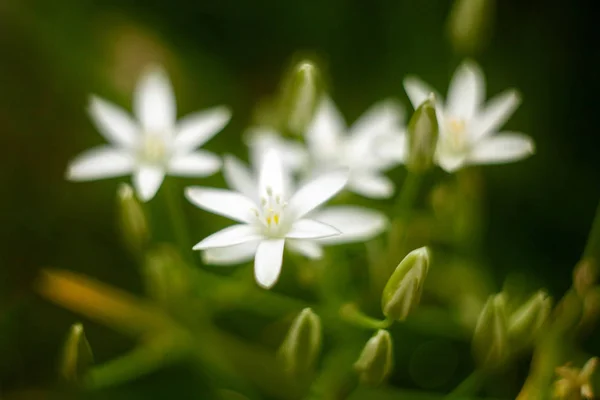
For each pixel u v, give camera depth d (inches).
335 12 17.4
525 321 14.2
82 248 16.6
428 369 16.0
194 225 16.7
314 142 15.8
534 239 16.5
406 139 14.6
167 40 17.6
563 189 16.5
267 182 14.3
